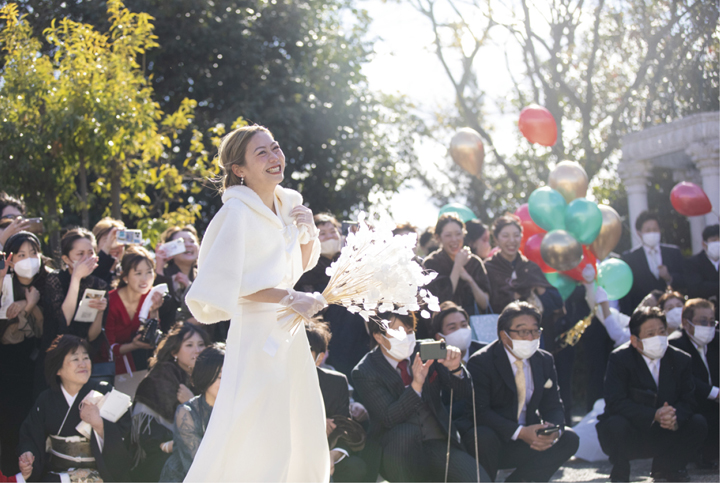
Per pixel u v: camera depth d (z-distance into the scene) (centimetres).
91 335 503
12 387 503
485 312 625
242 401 249
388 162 1481
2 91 751
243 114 1234
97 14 1157
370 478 467
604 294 698
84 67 761
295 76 1343
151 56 1243
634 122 1370
